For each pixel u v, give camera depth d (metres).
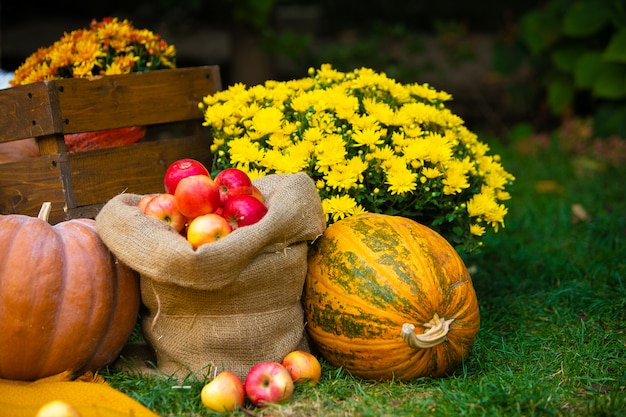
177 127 4.36
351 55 5.18
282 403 1.83
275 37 4.60
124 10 6.27
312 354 2.04
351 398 1.87
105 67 2.32
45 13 6.29
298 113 2.19
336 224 2.01
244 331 1.88
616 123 3.93
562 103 4.29
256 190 1.93
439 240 1.98
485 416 1.79
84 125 2.15
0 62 4.89
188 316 1.88
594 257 2.67
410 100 2.30
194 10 5.10
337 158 2.05
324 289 1.94
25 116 2.12
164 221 1.84
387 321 1.88
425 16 6.80
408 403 1.83
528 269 2.63
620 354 2.08
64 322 1.86
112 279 1.90
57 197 2.12
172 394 1.85
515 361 2.06
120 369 1.99
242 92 2.25
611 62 3.84
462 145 2.27
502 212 2.16
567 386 1.93
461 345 1.93
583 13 3.93
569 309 2.31
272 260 1.87
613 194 3.35
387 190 2.11
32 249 1.84
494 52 4.54
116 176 2.21
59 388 1.83
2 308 1.82
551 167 3.88
